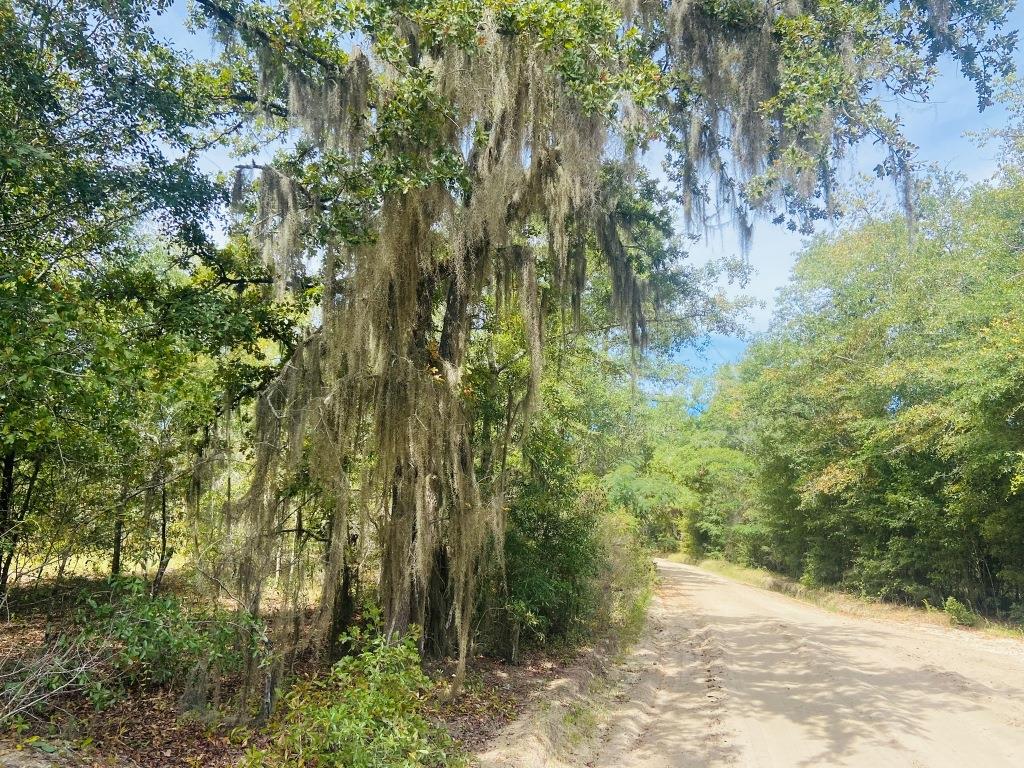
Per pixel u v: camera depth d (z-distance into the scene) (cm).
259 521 689
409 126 726
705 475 3312
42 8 706
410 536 768
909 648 1188
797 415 2153
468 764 564
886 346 1805
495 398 1005
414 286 772
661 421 3120
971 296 1393
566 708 768
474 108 734
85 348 551
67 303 561
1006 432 1252
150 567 973
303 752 483
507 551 1007
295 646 729
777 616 1691
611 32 750
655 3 903
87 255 855
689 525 4084
